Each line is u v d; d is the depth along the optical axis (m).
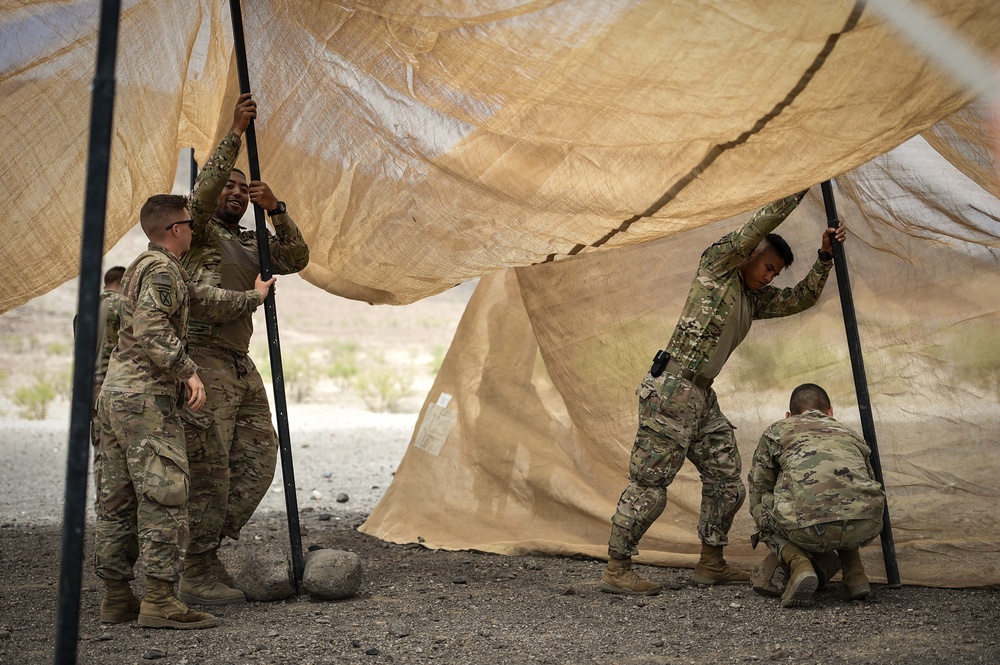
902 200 5.49
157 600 4.18
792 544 4.43
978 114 4.54
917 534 5.30
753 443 5.82
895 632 3.92
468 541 6.42
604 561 5.85
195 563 4.68
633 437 6.22
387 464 12.08
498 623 4.26
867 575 4.93
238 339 4.77
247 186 5.03
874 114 3.84
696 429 4.80
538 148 4.57
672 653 3.74
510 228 5.03
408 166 5.13
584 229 4.86
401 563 5.85
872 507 4.30
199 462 4.58
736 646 3.80
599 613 4.43
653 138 4.21
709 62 3.76
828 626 4.04
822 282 4.96
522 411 6.84
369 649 3.79
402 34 4.34
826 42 3.58
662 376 4.77
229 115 5.44
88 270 2.45
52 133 4.85
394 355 41.16
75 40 4.77
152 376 4.11
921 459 5.42
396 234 5.36
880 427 5.54
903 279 5.61
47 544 6.69
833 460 4.41
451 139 4.86
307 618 4.36
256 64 5.19
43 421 18.56
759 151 4.11
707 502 4.98
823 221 5.75
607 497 6.38
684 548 5.79
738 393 5.91
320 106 5.16
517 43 3.97
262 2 4.91
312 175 5.41
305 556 5.78
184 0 4.89
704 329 4.72
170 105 5.06
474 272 5.37
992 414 5.34
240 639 4.00
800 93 3.78
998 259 5.43
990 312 5.42
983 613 4.20
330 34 4.69
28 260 5.07
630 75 3.91
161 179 5.25
